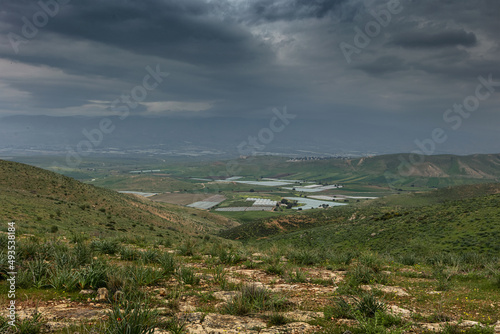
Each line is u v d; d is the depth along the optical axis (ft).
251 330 17.04
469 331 16.78
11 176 219.20
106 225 168.35
